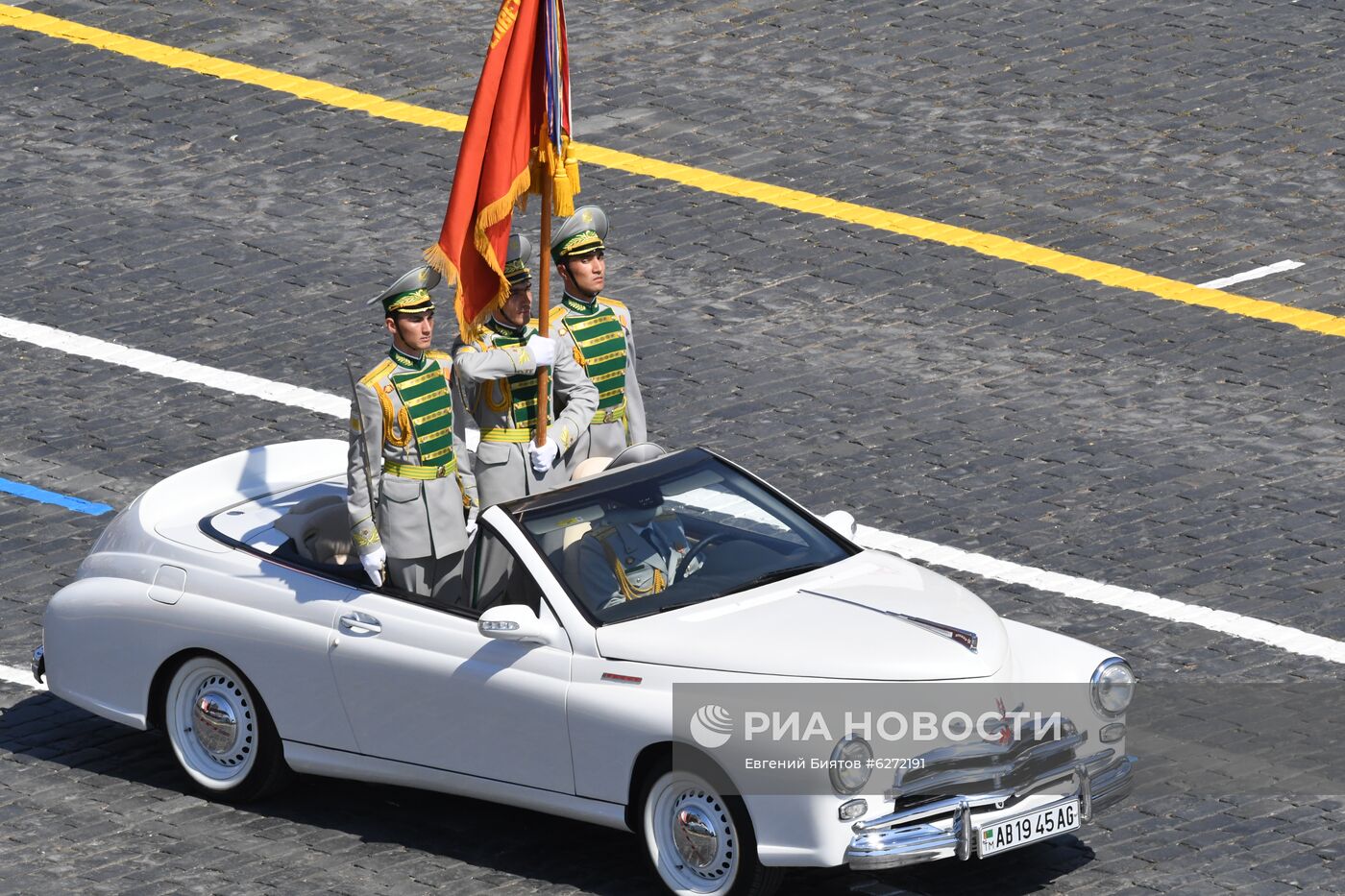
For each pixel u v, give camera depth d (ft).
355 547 131.64
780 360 198.59
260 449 146.51
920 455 180.75
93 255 223.71
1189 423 184.55
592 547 123.44
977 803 112.68
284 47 269.85
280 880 123.44
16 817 132.05
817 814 111.04
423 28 274.57
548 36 135.44
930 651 116.26
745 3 276.62
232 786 132.26
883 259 216.95
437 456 131.44
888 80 255.09
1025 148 238.68
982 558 163.73
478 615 123.54
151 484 180.96
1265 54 255.50
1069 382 192.65
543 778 120.88
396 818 130.72
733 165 237.86
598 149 242.37
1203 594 157.17
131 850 127.54
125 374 200.54
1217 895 118.21
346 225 228.63
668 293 212.23
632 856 124.98
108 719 139.03
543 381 137.49
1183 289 209.05
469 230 135.64
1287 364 194.18
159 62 266.16
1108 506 171.01
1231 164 232.94
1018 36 263.70
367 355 202.28
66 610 136.56
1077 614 155.33
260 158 243.40
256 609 129.80
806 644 116.78
